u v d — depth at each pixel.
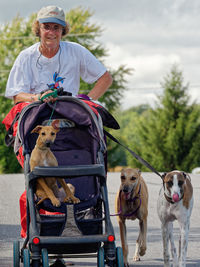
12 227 14.81
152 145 61.31
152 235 13.47
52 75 9.90
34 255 7.62
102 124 9.05
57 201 7.77
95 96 10.17
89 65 10.08
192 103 61.88
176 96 61.69
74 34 63.09
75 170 7.65
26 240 8.20
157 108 62.47
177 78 61.78
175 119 61.53
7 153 58.41
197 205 17.83
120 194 10.84
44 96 8.84
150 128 61.81
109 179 26.03
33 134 8.91
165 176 9.66
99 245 7.99
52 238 7.57
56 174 7.62
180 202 9.60
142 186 11.20
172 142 60.31
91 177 8.45
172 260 10.81
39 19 9.46
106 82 10.27
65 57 9.88
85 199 8.21
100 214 8.37
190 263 10.64
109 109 65.38
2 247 12.24
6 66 65.06
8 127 9.49
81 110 8.95
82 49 10.05
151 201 18.92
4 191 23.03
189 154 60.28
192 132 60.41
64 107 8.93
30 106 8.88
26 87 9.89
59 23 9.46
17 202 19.70
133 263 10.77
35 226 7.66
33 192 7.90
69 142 9.04
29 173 7.84
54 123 8.24
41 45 9.78
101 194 8.28
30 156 8.42
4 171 58.22
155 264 10.63
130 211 10.80
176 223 15.13
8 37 65.75
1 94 61.38
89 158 8.92
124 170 10.93
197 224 14.81
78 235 7.70
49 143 8.08
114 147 63.75
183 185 9.55
